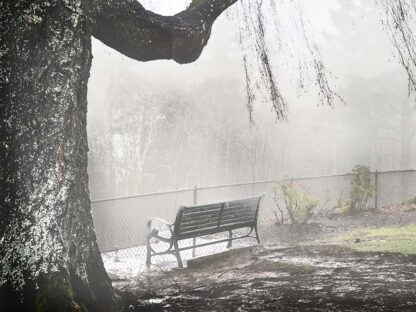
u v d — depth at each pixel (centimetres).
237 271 640
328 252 718
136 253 960
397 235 855
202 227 797
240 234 1098
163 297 523
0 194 432
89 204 475
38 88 439
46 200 431
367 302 468
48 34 445
